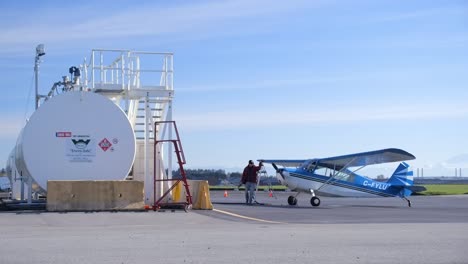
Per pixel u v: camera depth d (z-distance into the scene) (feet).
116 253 32.12
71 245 35.53
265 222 54.49
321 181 90.12
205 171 238.48
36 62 86.79
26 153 67.62
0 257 30.78
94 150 69.46
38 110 68.33
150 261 29.45
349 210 74.84
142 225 51.03
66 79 84.53
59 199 64.64
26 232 44.11
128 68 74.28
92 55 73.82
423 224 51.67
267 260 29.81
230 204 86.02
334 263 29.01
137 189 66.64
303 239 38.63
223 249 33.71
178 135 70.13
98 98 69.87
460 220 57.52
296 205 89.51
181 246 35.01
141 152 77.51
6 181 138.00
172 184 75.41
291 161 92.89
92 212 64.08
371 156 86.84
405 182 99.45
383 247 34.58
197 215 61.98
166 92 74.69
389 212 70.59
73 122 69.15
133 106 80.94
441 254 31.91
